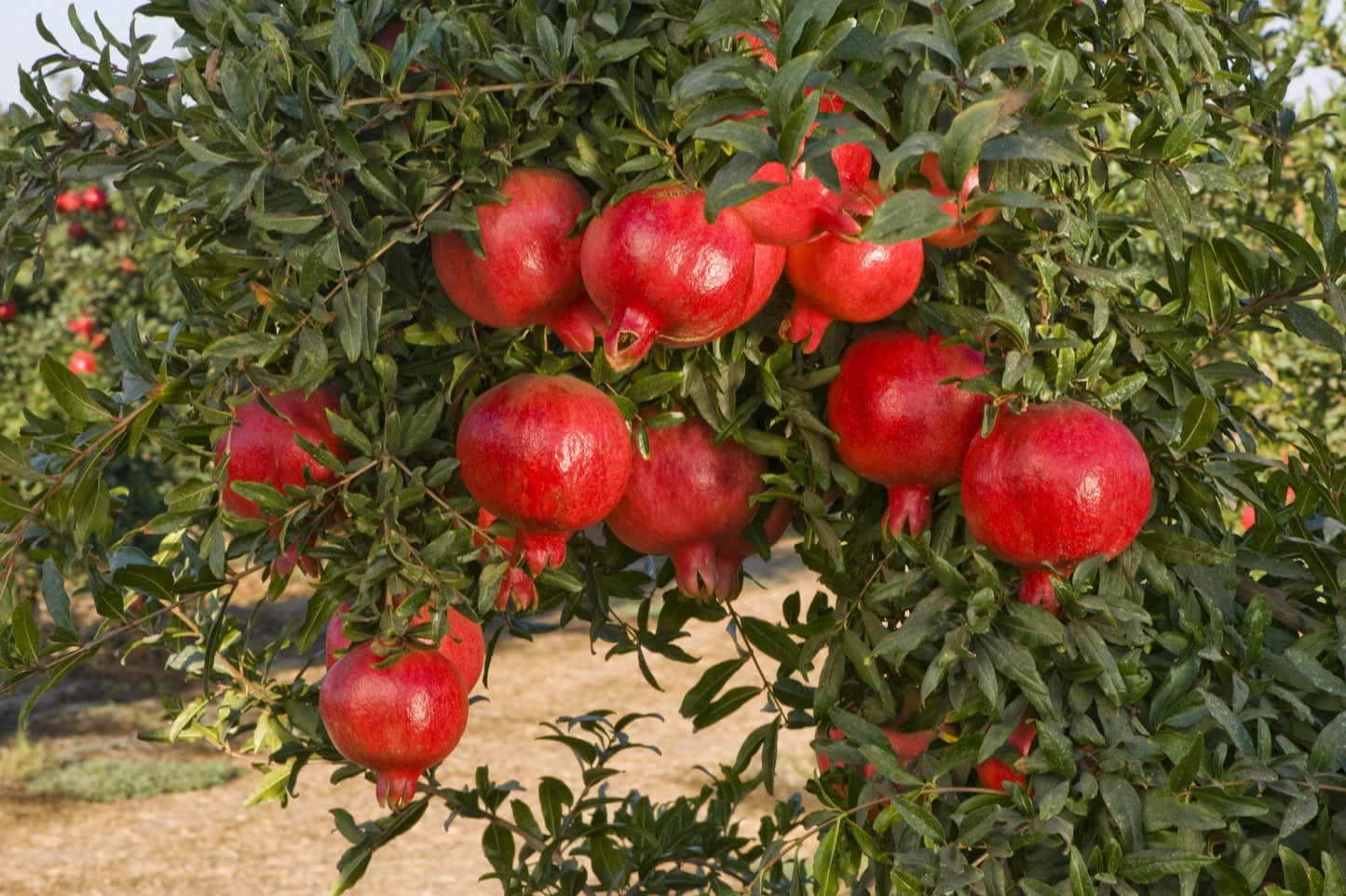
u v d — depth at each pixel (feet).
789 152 3.40
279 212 4.28
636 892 7.62
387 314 4.69
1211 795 4.75
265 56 4.12
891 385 4.74
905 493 5.03
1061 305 5.01
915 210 3.33
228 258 4.59
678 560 5.30
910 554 4.83
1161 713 4.95
